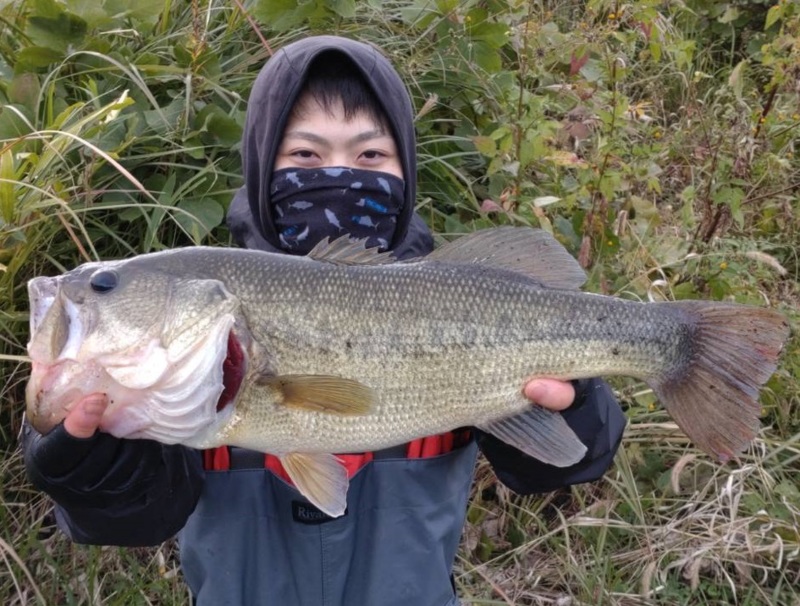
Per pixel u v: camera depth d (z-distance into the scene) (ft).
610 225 3.48
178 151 3.15
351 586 2.17
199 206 3.24
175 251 1.88
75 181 3.15
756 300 3.59
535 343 2.02
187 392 1.76
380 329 1.92
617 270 3.59
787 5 4.07
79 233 3.16
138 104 3.39
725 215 3.84
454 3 3.74
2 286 2.92
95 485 1.76
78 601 2.87
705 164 4.01
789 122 4.27
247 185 2.38
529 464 2.20
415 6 3.97
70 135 2.62
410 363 1.94
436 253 2.06
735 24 5.81
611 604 2.93
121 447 1.77
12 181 2.58
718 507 3.12
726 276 3.60
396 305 1.94
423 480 2.17
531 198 3.55
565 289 2.08
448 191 3.76
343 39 2.31
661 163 4.40
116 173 3.24
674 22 5.74
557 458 1.99
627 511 3.27
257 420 1.85
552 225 3.59
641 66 5.06
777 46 3.95
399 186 2.27
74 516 1.86
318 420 1.88
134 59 3.44
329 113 2.20
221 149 3.43
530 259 2.09
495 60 3.78
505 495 3.29
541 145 3.38
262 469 2.14
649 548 3.05
